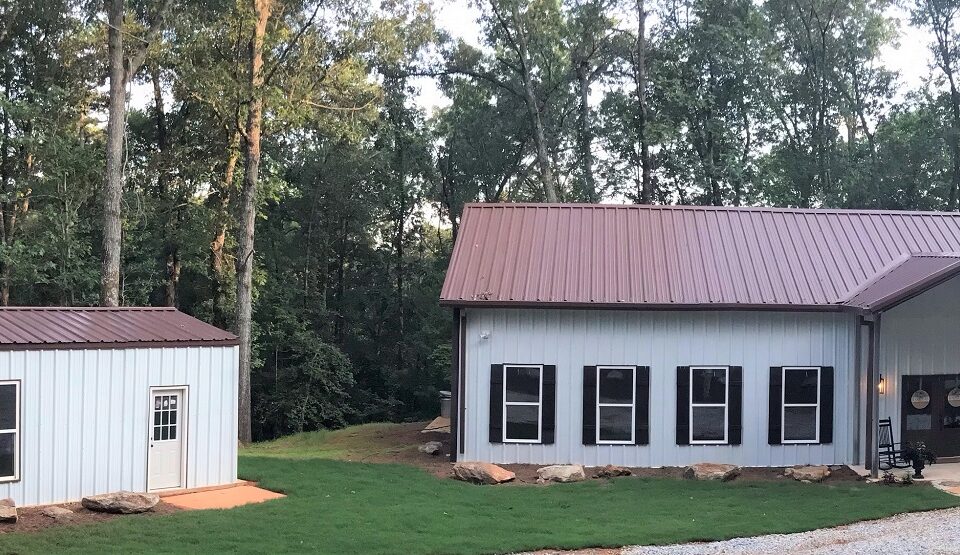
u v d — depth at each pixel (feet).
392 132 140.36
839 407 63.57
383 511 46.93
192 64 88.38
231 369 55.98
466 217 72.38
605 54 130.00
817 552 37.70
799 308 62.28
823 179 126.00
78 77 98.63
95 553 37.09
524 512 47.26
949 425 64.13
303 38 90.53
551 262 66.69
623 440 62.80
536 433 63.10
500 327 63.46
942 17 120.47
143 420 51.31
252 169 90.84
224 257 109.09
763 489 54.54
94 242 107.24
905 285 58.29
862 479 58.18
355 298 144.46
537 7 118.62
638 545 40.09
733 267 66.54
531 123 131.95
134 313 57.16
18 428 46.01
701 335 63.16
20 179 94.27
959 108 120.06
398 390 139.74
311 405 120.67
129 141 111.04
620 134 126.72
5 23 97.45
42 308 54.03
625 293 62.95
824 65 127.85
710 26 114.83
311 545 38.86
